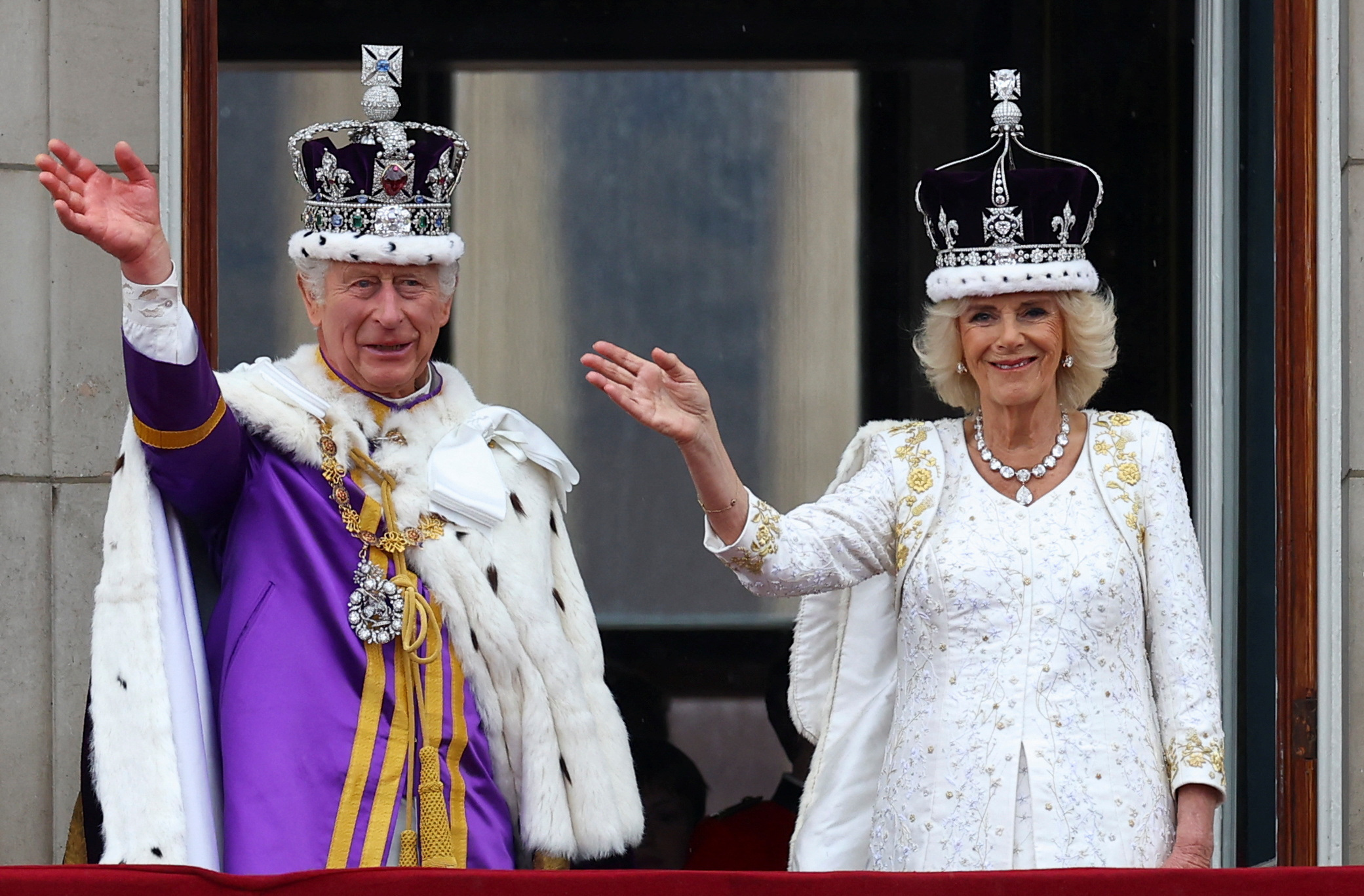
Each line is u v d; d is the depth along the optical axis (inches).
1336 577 637.3
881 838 505.7
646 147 737.0
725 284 735.7
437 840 496.1
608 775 528.7
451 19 732.0
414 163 526.9
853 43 736.3
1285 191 650.8
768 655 726.5
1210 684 496.4
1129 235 718.5
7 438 628.4
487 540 524.7
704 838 714.8
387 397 534.6
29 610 625.3
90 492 629.0
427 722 504.1
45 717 623.8
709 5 737.0
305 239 523.2
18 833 621.0
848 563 518.0
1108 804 483.2
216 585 527.5
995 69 731.4
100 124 638.5
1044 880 409.4
